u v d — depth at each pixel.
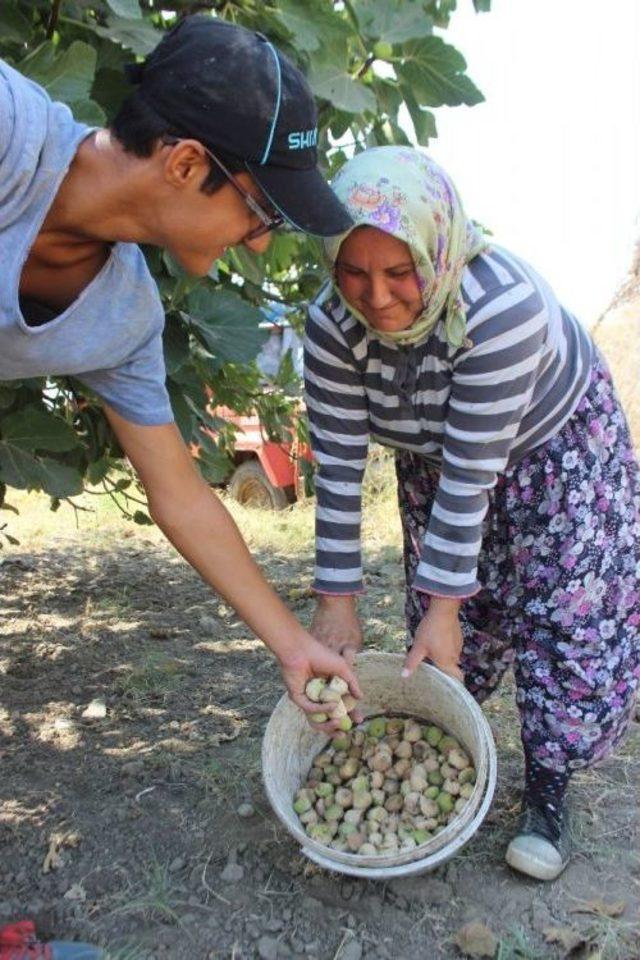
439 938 2.04
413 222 1.70
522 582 2.16
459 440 1.94
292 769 2.24
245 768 2.68
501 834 2.37
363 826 2.12
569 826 2.31
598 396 2.11
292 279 2.96
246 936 2.03
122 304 1.62
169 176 1.42
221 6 2.22
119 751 2.82
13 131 1.37
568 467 2.08
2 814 2.45
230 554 1.95
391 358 1.98
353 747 2.33
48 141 1.41
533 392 1.99
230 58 1.38
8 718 3.07
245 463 7.21
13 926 1.83
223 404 3.48
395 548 5.55
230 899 2.14
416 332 1.88
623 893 2.18
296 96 1.42
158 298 1.72
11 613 4.28
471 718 2.10
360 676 2.29
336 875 2.20
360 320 1.92
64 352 1.59
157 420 1.83
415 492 2.31
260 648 3.79
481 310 1.83
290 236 2.75
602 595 2.10
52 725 3.01
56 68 1.81
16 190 1.40
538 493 2.10
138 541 5.87
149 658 3.58
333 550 2.20
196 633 4.01
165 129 1.39
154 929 2.04
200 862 2.26
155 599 4.57
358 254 1.75
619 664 2.14
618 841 2.38
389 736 2.33
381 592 4.62
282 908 2.11
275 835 2.35
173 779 2.64
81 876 2.21
